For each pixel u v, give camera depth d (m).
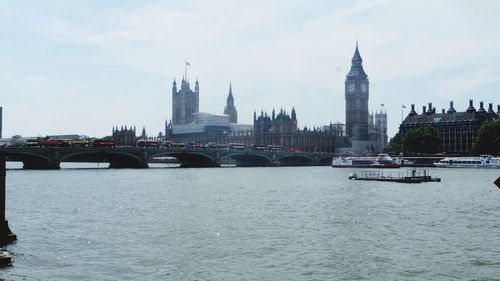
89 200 94.19
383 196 102.88
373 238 55.84
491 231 60.06
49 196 101.44
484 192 110.81
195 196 103.00
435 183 141.00
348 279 40.69
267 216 72.81
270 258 46.94
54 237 56.34
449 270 42.91
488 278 40.75
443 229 61.50
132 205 86.56
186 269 43.41
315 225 64.62
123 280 40.38
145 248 50.88
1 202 52.03
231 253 48.84
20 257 47.00
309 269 43.34
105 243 53.22
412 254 48.25
